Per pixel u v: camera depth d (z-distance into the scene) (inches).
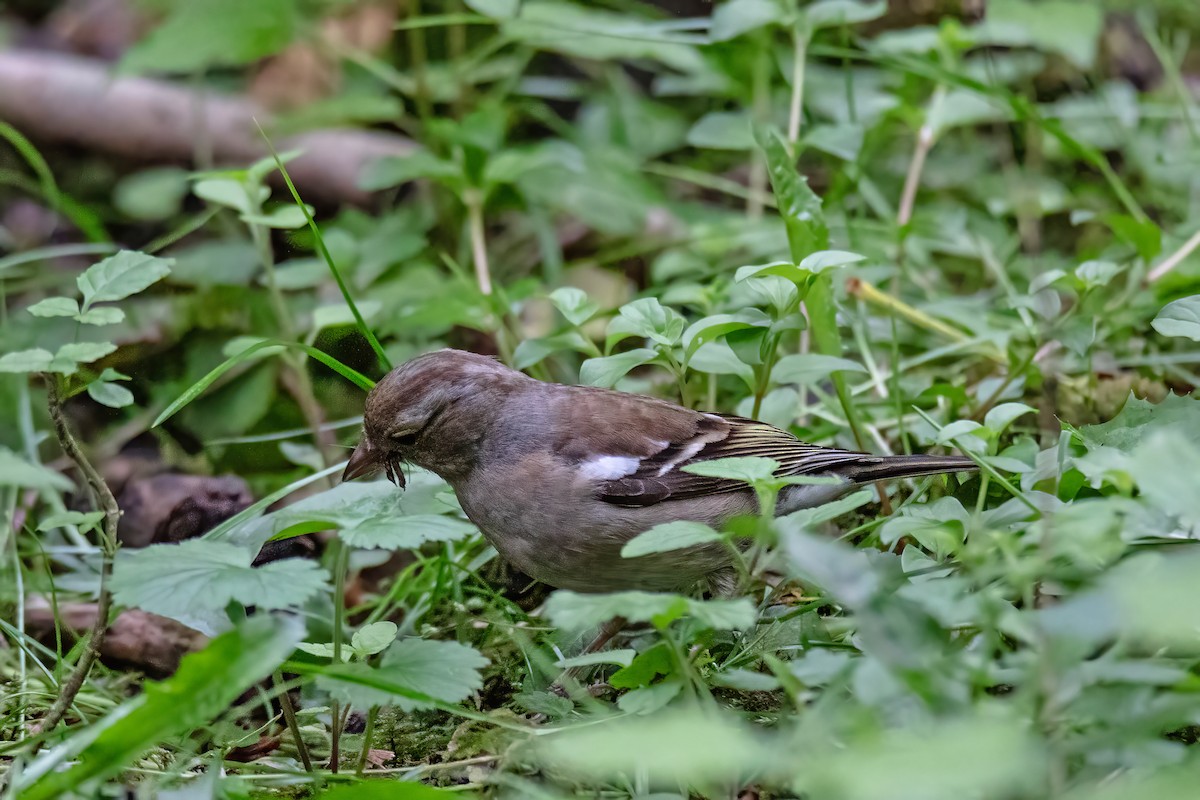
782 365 362.9
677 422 367.6
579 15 621.6
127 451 483.5
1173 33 687.7
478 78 647.8
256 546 308.0
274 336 534.3
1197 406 321.1
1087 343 382.0
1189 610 179.9
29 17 743.7
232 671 215.5
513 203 596.1
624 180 588.7
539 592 397.1
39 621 390.0
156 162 670.5
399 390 362.6
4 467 265.6
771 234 530.6
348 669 249.8
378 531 257.3
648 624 377.1
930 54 547.2
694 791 272.2
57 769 277.7
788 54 643.5
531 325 550.3
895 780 177.3
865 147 527.5
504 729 310.8
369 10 712.4
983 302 494.6
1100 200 579.2
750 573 262.5
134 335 525.3
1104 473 253.6
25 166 665.6
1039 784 202.5
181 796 238.4
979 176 615.5
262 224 437.7
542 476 354.3
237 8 561.3
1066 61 676.7
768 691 311.3
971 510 356.8
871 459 361.7
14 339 523.8
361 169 655.1
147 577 238.8
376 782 228.5
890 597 215.3
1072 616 187.0
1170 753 198.1
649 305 355.3
